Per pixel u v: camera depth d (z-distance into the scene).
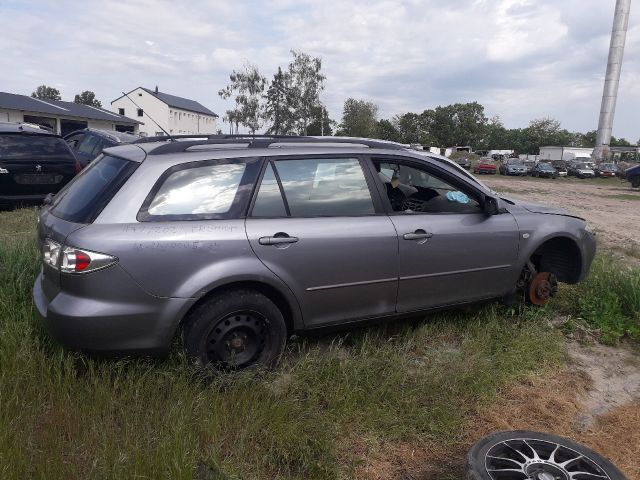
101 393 2.96
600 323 4.75
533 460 2.63
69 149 9.46
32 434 2.68
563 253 5.14
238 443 2.79
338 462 2.79
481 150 111.00
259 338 3.48
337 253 3.66
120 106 69.12
